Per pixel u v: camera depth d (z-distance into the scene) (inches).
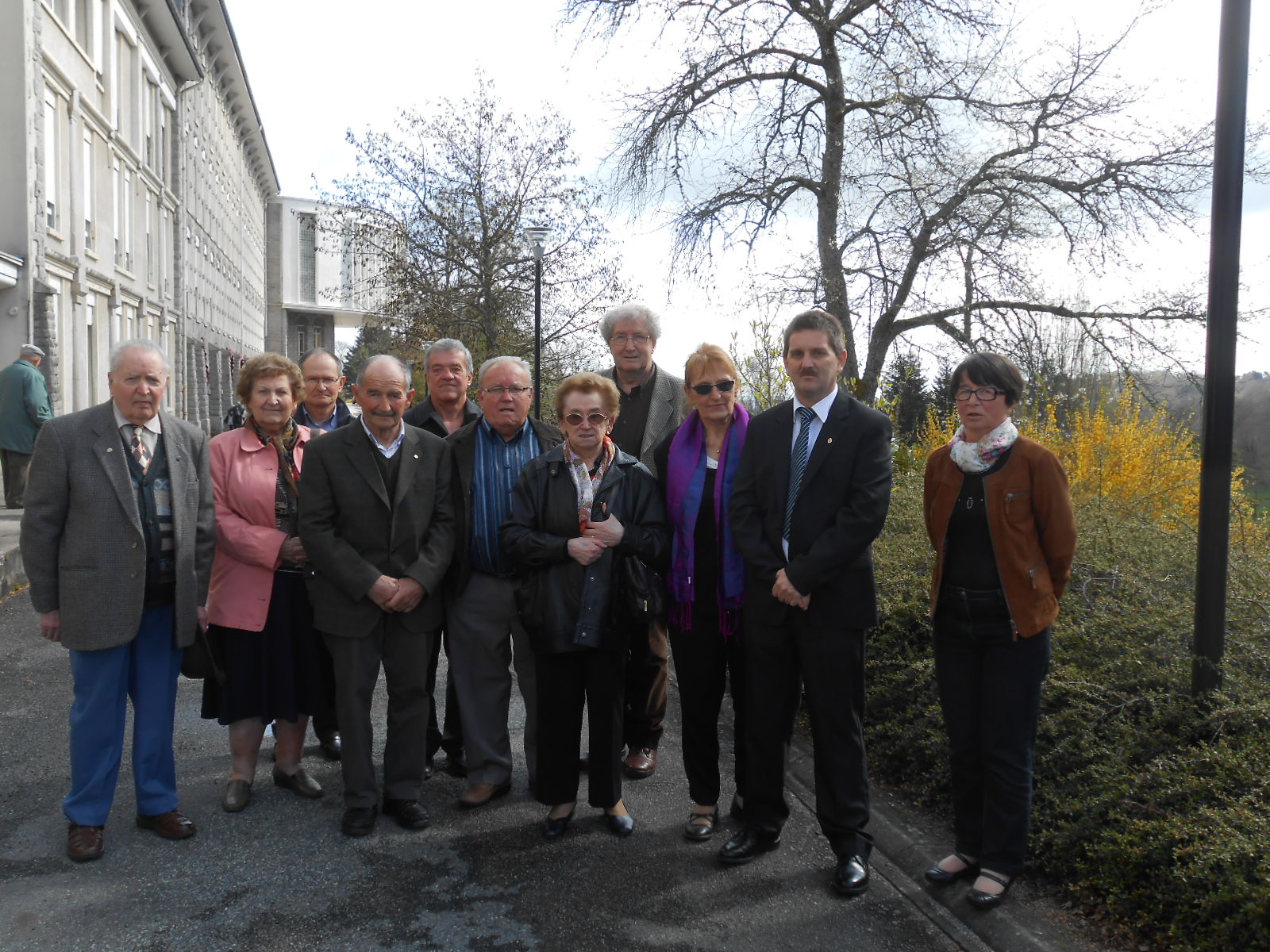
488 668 171.3
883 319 430.3
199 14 1539.1
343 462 157.5
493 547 169.9
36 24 677.9
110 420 146.3
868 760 185.3
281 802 169.8
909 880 143.4
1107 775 137.9
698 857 150.8
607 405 157.5
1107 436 285.0
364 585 153.6
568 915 131.6
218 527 163.2
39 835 152.9
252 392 168.9
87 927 126.2
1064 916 128.6
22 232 658.2
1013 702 133.3
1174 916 119.1
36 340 665.0
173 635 152.7
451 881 140.9
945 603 138.9
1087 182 402.3
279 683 165.9
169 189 1309.1
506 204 649.0
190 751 194.2
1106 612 177.0
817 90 437.7
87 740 145.8
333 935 125.3
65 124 797.2
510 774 175.6
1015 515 133.0
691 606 156.9
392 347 679.1
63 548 144.1
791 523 142.3
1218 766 128.4
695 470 158.6
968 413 135.9
